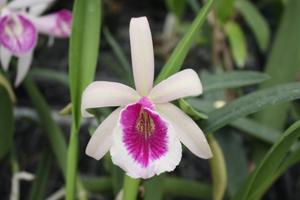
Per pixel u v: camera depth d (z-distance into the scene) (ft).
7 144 1.67
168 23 2.42
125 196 1.22
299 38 1.87
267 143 1.68
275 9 2.42
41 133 2.39
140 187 1.44
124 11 2.98
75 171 1.26
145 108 1.05
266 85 1.88
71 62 1.14
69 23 1.70
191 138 1.09
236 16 2.41
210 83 1.48
